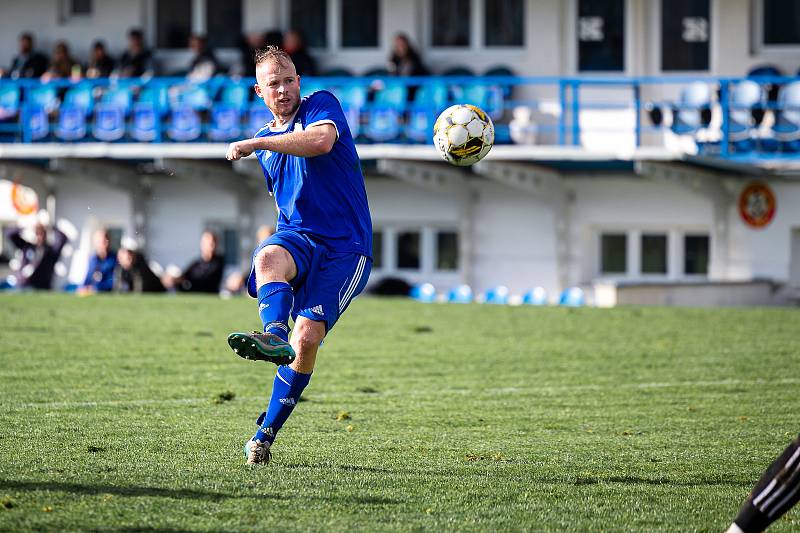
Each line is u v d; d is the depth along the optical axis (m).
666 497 22.83
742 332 48.91
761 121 71.81
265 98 23.95
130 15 85.00
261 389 35.06
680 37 78.81
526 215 79.69
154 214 84.25
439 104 74.06
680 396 35.09
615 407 33.25
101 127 77.75
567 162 75.62
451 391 35.44
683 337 47.44
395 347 44.34
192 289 67.69
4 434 27.69
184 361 40.00
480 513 21.30
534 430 29.84
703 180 75.62
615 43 79.44
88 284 67.75
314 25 83.38
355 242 24.16
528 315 54.66
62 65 82.25
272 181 24.48
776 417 32.03
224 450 26.39
